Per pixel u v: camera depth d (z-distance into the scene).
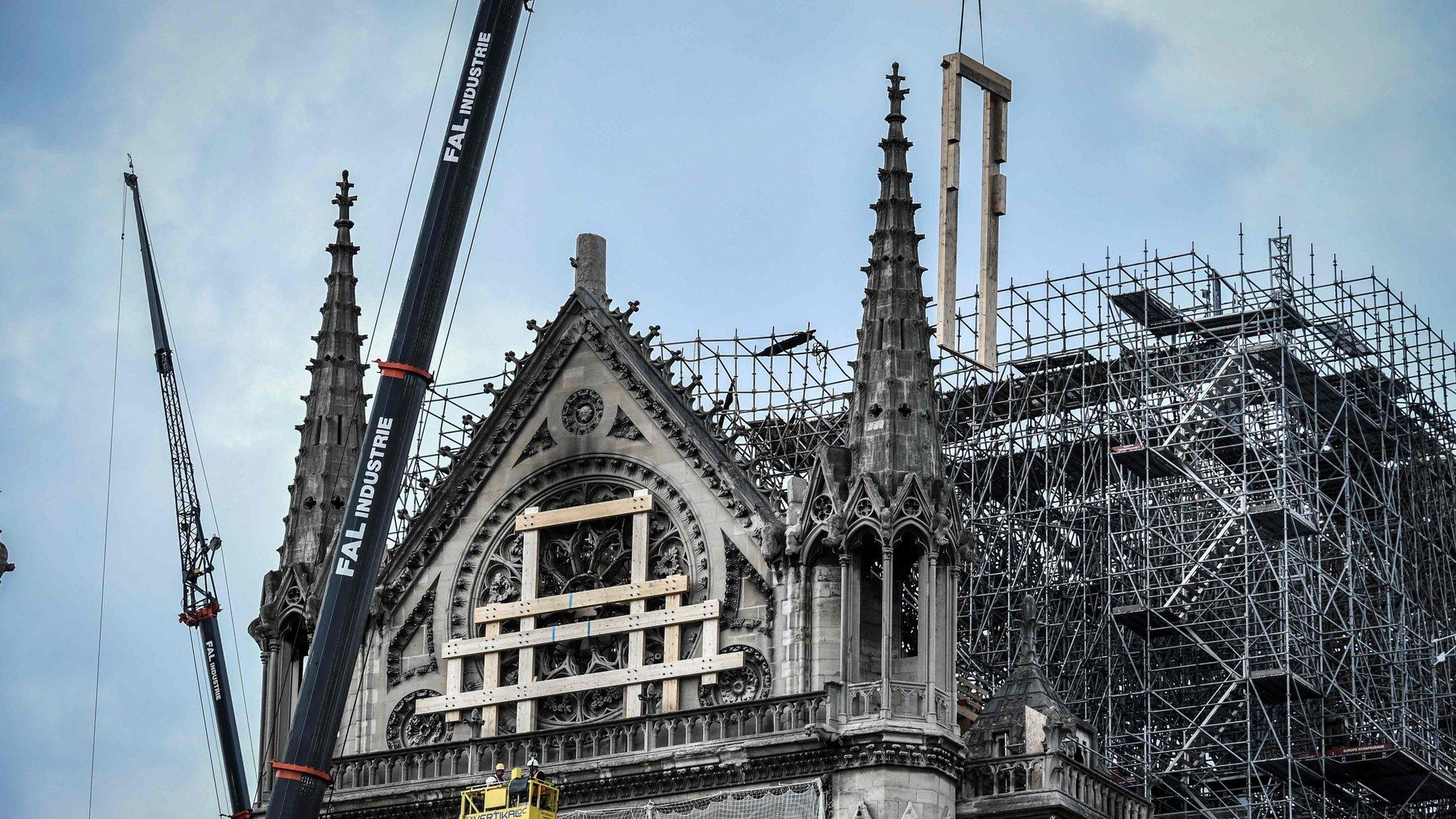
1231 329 81.81
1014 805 63.41
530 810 60.12
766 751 63.56
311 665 57.72
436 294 61.91
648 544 68.44
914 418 65.69
